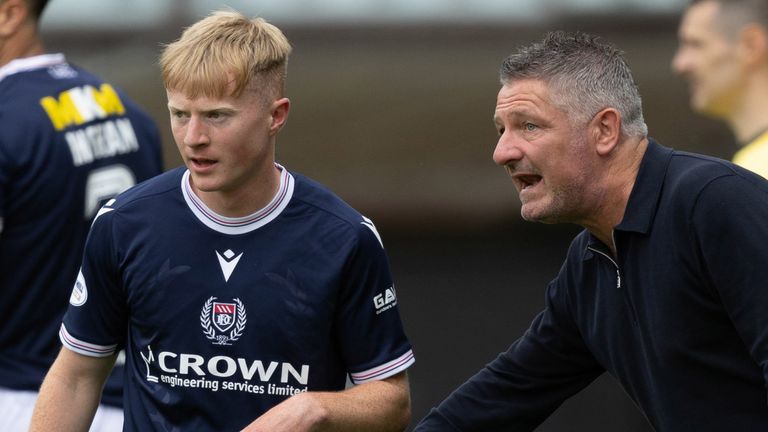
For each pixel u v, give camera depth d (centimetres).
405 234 2623
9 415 1270
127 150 1345
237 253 954
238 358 952
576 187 947
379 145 2461
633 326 961
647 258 929
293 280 951
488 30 2397
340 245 955
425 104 2420
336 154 2462
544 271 2648
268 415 909
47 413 994
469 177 2534
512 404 1103
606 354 1002
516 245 2650
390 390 977
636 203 930
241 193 942
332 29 2386
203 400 956
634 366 977
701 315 912
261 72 916
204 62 895
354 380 988
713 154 2398
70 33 2372
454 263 2634
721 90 1413
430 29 2389
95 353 1002
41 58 1302
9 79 1269
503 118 958
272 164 954
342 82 2394
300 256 954
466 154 2492
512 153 948
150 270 955
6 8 1269
